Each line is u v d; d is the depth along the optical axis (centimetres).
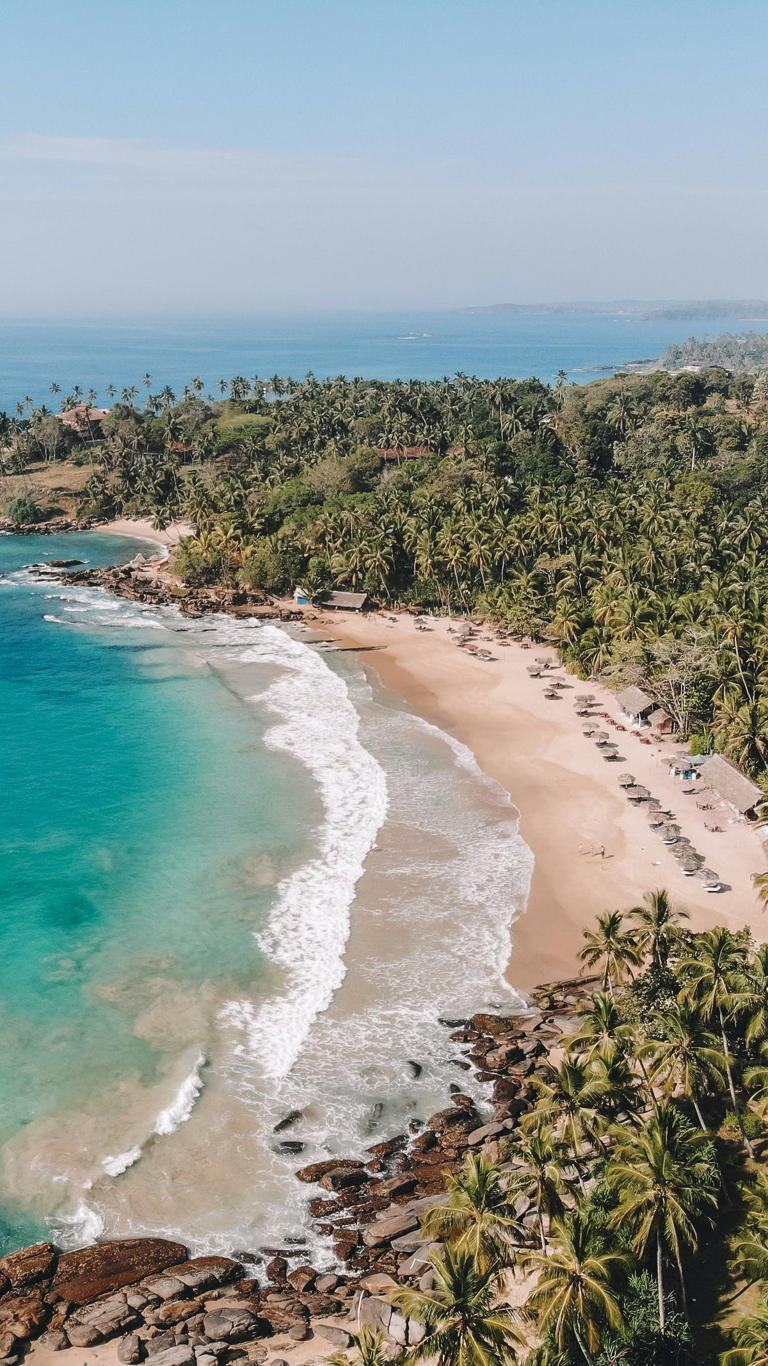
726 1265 3897
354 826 7731
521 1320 3597
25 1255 4091
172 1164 4594
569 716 9912
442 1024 5528
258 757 9081
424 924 6450
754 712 8344
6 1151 4638
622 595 11106
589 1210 3672
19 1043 5338
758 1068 4347
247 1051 5322
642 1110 4262
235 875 7012
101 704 10525
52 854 7269
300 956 6122
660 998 4794
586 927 6400
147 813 7938
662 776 8519
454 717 10025
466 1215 3472
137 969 5981
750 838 7431
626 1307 3478
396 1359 3291
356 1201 4412
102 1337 3772
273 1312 3878
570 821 7756
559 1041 4666
